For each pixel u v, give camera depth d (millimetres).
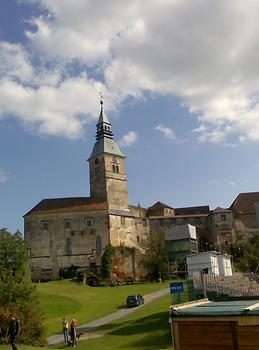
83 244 113875
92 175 126938
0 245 44625
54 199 122188
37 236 114125
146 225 125438
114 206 122000
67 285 94625
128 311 60469
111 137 130750
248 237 124375
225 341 16547
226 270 61625
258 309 15977
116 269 111500
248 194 137375
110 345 38875
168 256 95000
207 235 129750
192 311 17203
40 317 42469
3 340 36562
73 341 40000
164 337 38219
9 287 41469
